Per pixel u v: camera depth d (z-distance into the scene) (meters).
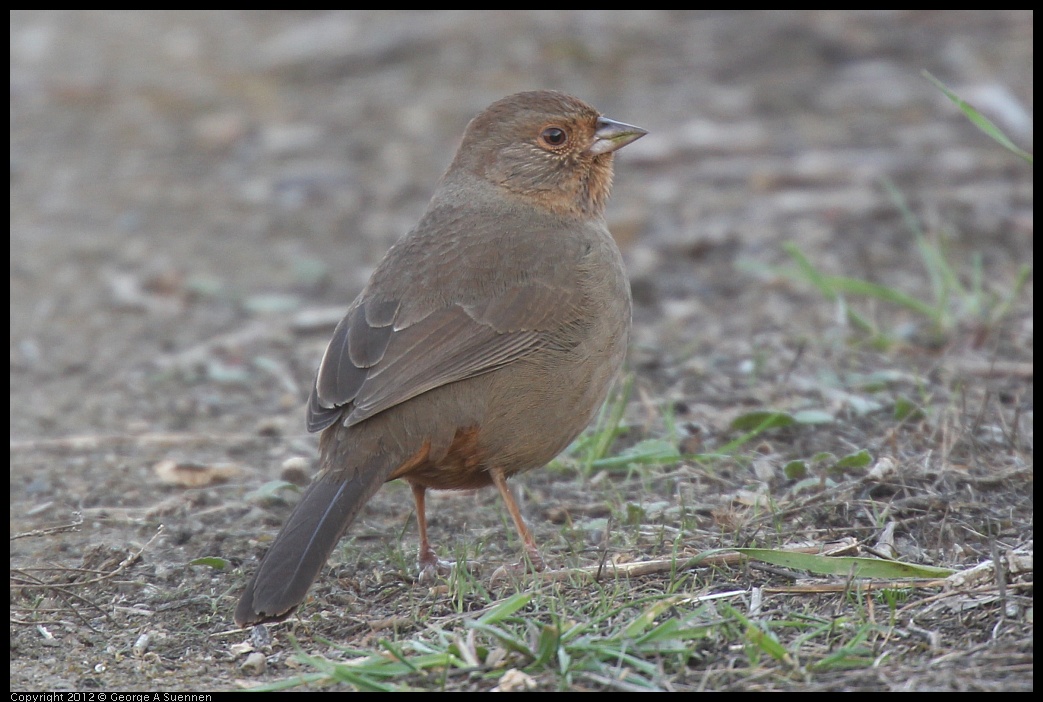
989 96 19.08
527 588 8.32
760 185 17.73
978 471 9.75
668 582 8.31
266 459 11.64
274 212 19.09
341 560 9.25
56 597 8.88
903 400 10.83
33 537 9.95
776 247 15.70
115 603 8.79
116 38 28.17
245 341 14.80
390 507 10.38
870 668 7.04
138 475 11.29
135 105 23.89
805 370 12.28
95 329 15.52
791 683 6.93
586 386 9.17
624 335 9.53
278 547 7.85
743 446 10.73
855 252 15.33
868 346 12.72
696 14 24.39
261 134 21.91
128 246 18.17
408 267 9.26
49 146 22.34
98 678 7.77
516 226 9.61
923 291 14.16
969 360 12.18
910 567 8.04
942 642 7.28
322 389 8.80
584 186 10.26
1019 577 7.88
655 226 16.80
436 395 8.69
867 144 18.78
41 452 11.92
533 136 10.13
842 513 9.24
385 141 21.03
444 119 21.52
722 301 14.58
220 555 9.46
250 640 8.17
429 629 7.91
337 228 18.42
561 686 6.99
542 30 24.38
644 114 20.64
